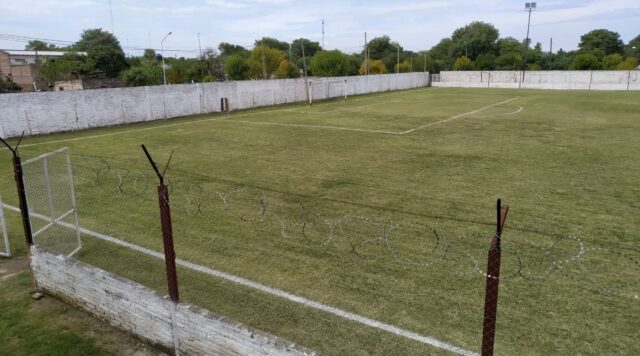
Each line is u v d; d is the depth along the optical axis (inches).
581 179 442.3
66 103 797.9
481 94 1622.8
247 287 236.8
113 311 197.9
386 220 331.6
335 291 231.3
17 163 220.8
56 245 291.7
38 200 392.5
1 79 1494.8
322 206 364.8
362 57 3097.9
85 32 2642.7
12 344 189.6
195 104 1050.7
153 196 397.1
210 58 2055.9
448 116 971.9
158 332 182.4
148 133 774.5
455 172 473.4
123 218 342.6
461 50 3090.6
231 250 283.1
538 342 187.5
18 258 277.0
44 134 770.8
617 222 323.6
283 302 221.8
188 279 246.4
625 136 687.7
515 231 307.6
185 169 498.6
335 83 1551.4
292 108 1208.2
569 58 2758.4
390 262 262.8
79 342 190.7
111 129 836.0
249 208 362.0
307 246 287.1
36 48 3117.6
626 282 236.5
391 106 1228.5
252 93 1212.5
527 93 1624.0
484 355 140.9
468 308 213.6
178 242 296.2
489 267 134.0
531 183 428.8
